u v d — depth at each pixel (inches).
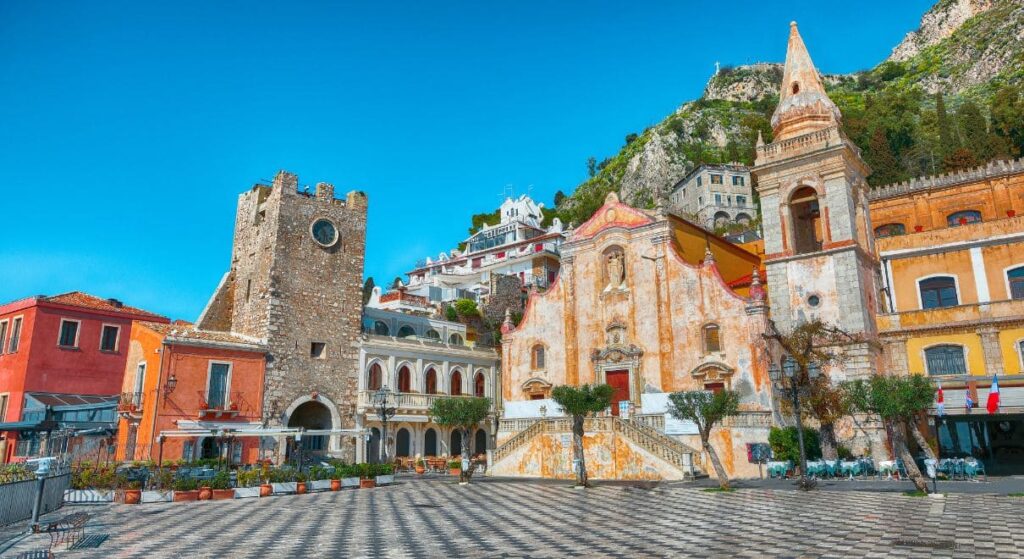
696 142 6574.8
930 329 1579.7
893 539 627.8
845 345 1555.1
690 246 1993.1
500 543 666.2
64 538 723.4
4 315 2085.4
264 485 1252.5
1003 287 1598.2
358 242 2192.4
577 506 987.9
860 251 1637.6
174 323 2229.3
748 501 986.1
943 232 1695.4
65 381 1988.2
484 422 2351.1
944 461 1256.2
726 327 1685.5
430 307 2970.0
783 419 1550.2
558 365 1977.1
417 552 623.2
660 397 1758.1
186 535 750.5
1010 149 3080.7
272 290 1948.8
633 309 1867.6
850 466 1316.4
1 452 1870.1
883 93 6112.2
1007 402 1411.2
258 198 2160.4
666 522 789.9
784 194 1738.4
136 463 1435.8
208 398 1758.1
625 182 6599.4
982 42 6456.7
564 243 2046.0
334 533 755.4
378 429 2053.4
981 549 568.1
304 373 1958.7
